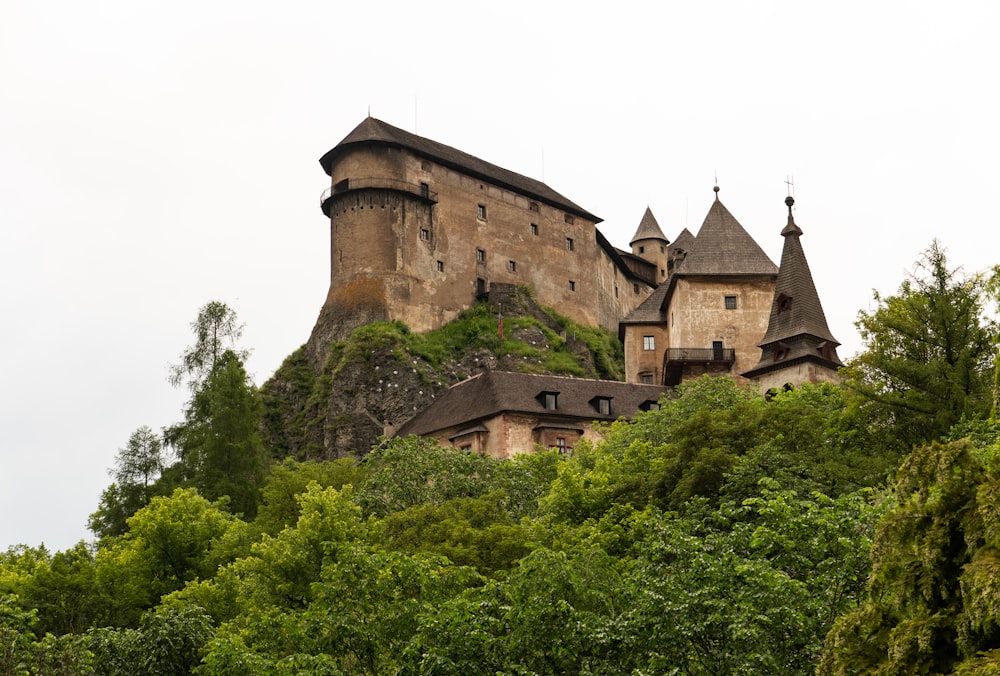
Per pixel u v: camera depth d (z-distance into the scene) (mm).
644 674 26688
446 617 30219
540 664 29375
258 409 92812
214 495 83875
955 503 20281
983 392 51125
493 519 54531
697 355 93812
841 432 52125
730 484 46906
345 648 32656
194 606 40656
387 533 52781
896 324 54594
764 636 27125
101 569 57531
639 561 31578
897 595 20438
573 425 82250
